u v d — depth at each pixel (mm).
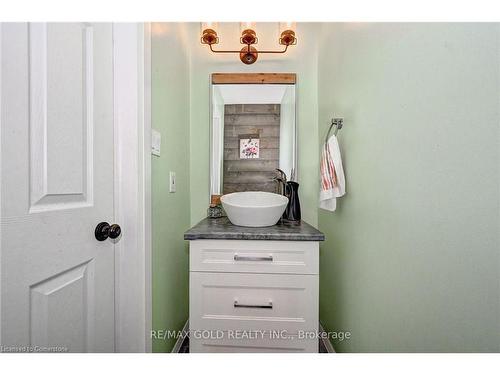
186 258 1429
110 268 780
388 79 745
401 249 686
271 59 1535
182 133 1367
